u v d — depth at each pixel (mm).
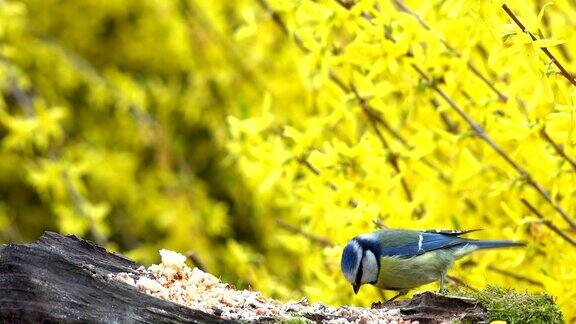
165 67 18391
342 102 9414
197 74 16016
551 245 9211
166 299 6688
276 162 9359
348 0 8945
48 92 17969
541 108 9594
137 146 18109
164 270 7191
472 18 7797
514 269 9570
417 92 9156
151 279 6953
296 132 9391
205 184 17734
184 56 16812
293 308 6844
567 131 8547
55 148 15695
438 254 9125
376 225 9242
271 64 14625
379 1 8734
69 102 18984
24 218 18891
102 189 17672
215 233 16750
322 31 8883
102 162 17219
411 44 8766
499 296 6824
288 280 11734
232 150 9875
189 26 15203
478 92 9055
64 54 17266
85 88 19000
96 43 18984
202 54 15508
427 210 9945
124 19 18812
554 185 8883
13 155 17938
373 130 10430
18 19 16812
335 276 9945
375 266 9062
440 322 6582
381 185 9203
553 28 9445
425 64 8906
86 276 6430
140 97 16734
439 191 10016
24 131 13734
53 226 18844
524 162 9164
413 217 10414
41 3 18578
